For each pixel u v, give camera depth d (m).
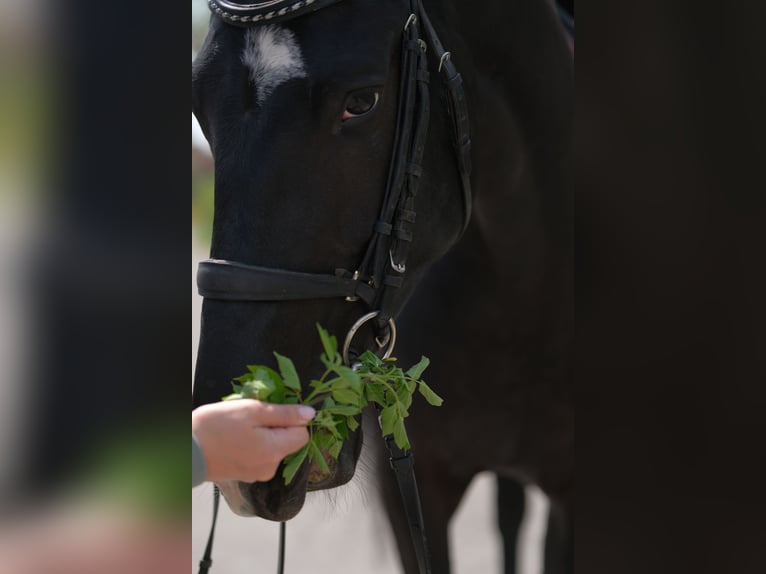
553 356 3.19
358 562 5.52
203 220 11.70
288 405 1.80
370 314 2.17
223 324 2.03
